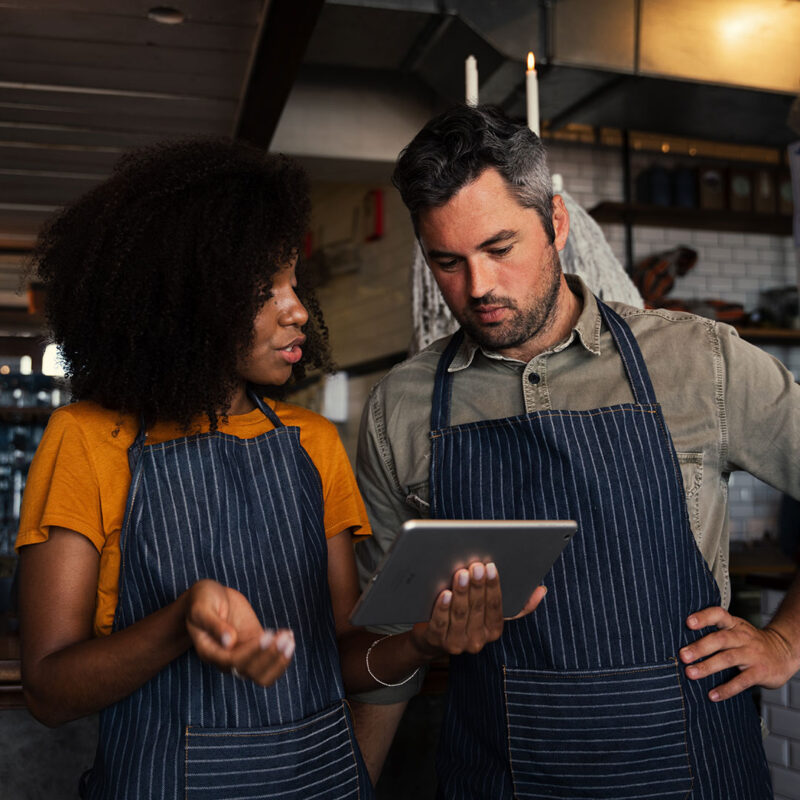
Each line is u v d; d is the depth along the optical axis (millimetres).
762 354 1404
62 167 4574
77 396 1203
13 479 4355
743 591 3605
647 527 1315
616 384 1405
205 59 3428
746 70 3871
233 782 1093
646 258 5285
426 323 2072
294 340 1224
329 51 3949
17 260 6430
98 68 3510
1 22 3145
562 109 4250
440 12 3535
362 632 1323
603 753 1265
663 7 3742
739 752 1306
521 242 1331
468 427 1428
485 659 1365
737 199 5391
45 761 1783
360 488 1600
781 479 1397
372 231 5754
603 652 1289
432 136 1330
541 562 1084
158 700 1121
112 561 1143
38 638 1079
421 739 1952
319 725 1169
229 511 1175
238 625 915
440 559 997
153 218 1143
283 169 1233
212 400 1169
